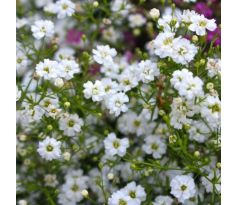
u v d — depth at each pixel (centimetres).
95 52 30
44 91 28
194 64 29
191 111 28
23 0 38
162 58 29
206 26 28
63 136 30
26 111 29
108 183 31
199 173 28
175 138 28
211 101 28
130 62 36
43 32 31
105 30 37
